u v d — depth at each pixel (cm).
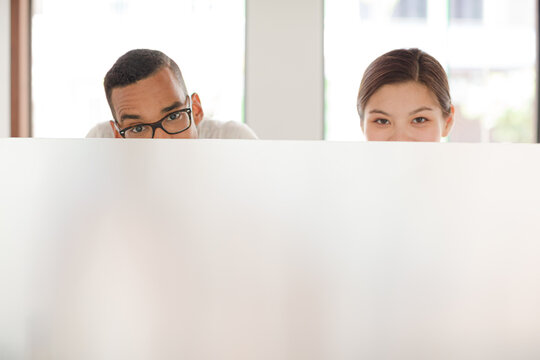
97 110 298
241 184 22
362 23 300
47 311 22
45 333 22
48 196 22
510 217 22
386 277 22
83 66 295
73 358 22
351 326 22
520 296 22
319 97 298
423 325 22
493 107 305
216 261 22
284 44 295
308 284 22
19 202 22
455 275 22
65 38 293
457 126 305
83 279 22
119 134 67
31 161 22
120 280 22
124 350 22
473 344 22
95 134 109
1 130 293
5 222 22
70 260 22
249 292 22
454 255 22
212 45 297
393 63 78
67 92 296
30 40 294
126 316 22
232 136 112
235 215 22
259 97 296
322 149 22
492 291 22
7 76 292
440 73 80
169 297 22
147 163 22
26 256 22
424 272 22
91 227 22
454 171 22
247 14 294
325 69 302
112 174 22
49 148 22
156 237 22
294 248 22
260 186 22
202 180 22
